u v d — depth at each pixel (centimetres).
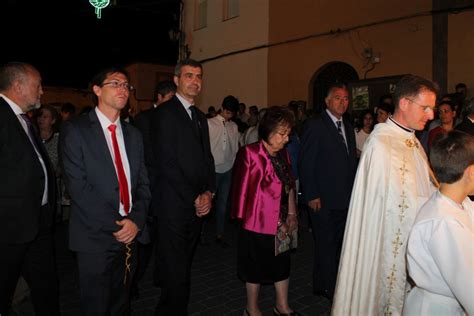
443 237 177
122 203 290
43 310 319
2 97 292
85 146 276
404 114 282
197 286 438
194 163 327
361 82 948
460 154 184
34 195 288
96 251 275
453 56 795
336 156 392
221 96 1370
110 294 288
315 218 397
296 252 556
